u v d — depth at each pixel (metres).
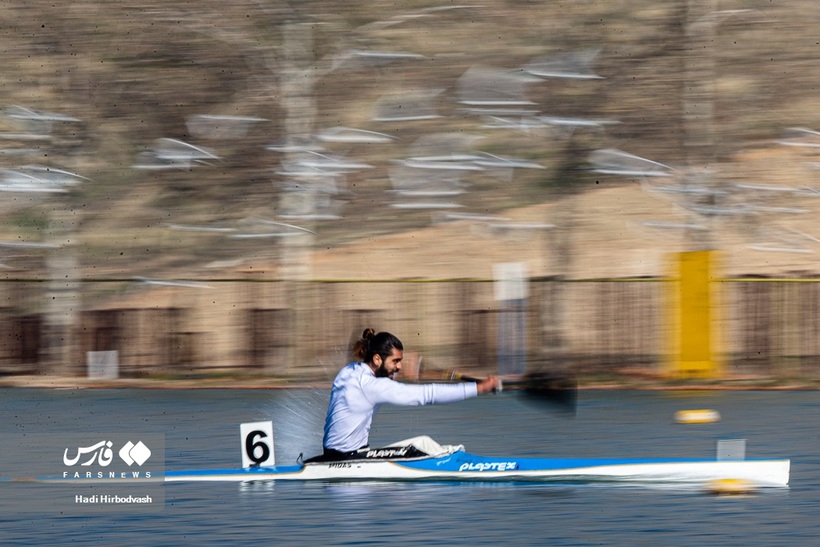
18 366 82.44
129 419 63.03
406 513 40.66
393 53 111.50
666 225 104.25
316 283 87.38
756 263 97.44
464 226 107.56
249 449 47.53
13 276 97.19
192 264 100.44
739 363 79.00
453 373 46.38
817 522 39.34
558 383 53.66
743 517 39.97
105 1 104.56
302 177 99.56
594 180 112.62
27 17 104.00
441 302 88.19
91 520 40.44
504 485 45.00
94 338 84.25
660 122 111.75
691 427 58.81
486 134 114.69
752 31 122.69
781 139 116.69
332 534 38.03
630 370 77.88
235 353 83.25
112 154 107.94
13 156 103.75
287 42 99.81
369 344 46.25
